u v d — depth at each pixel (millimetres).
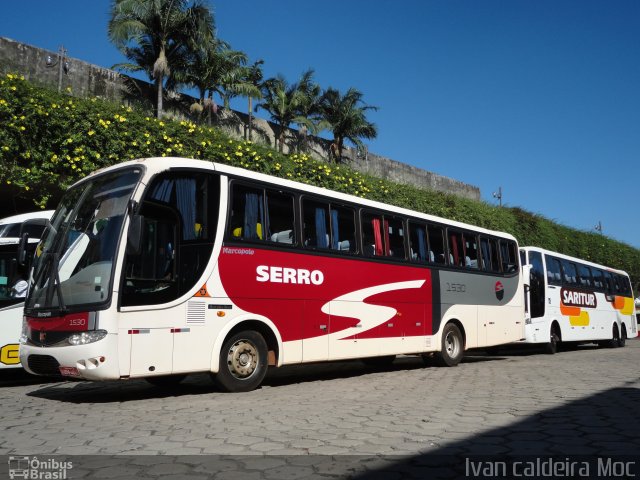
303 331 10117
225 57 31328
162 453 4961
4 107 12586
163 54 28359
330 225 11039
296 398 8320
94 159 13742
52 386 10445
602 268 24906
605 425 6078
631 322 27406
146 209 8047
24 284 10781
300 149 33250
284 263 9906
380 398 8305
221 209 8992
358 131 39875
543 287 19266
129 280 7734
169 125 15359
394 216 12742
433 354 13844
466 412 6930
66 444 5355
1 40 20391
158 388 9852
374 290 11773
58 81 22203
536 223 31641
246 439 5480
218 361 8625
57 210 9109
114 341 7457
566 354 19531
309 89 39906
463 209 26016
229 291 8891
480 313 15062
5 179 13078
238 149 16609
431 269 13508
